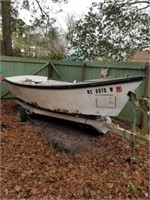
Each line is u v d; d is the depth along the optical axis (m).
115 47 8.11
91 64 6.23
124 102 3.46
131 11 7.93
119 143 4.14
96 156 3.63
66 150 3.78
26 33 9.66
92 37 8.19
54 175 3.01
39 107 5.15
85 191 2.71
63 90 4.21
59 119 5.20
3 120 5.08
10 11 8.05
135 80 3.20
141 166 3.37
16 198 2.51
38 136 4.32
